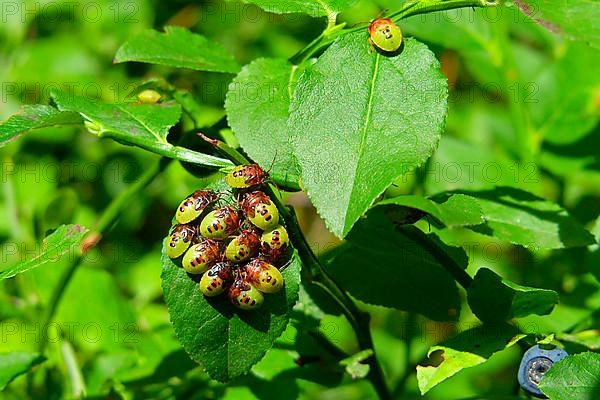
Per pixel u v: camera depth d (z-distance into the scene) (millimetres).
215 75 361
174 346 298
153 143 257
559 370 246
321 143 244
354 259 273
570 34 242
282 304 250
